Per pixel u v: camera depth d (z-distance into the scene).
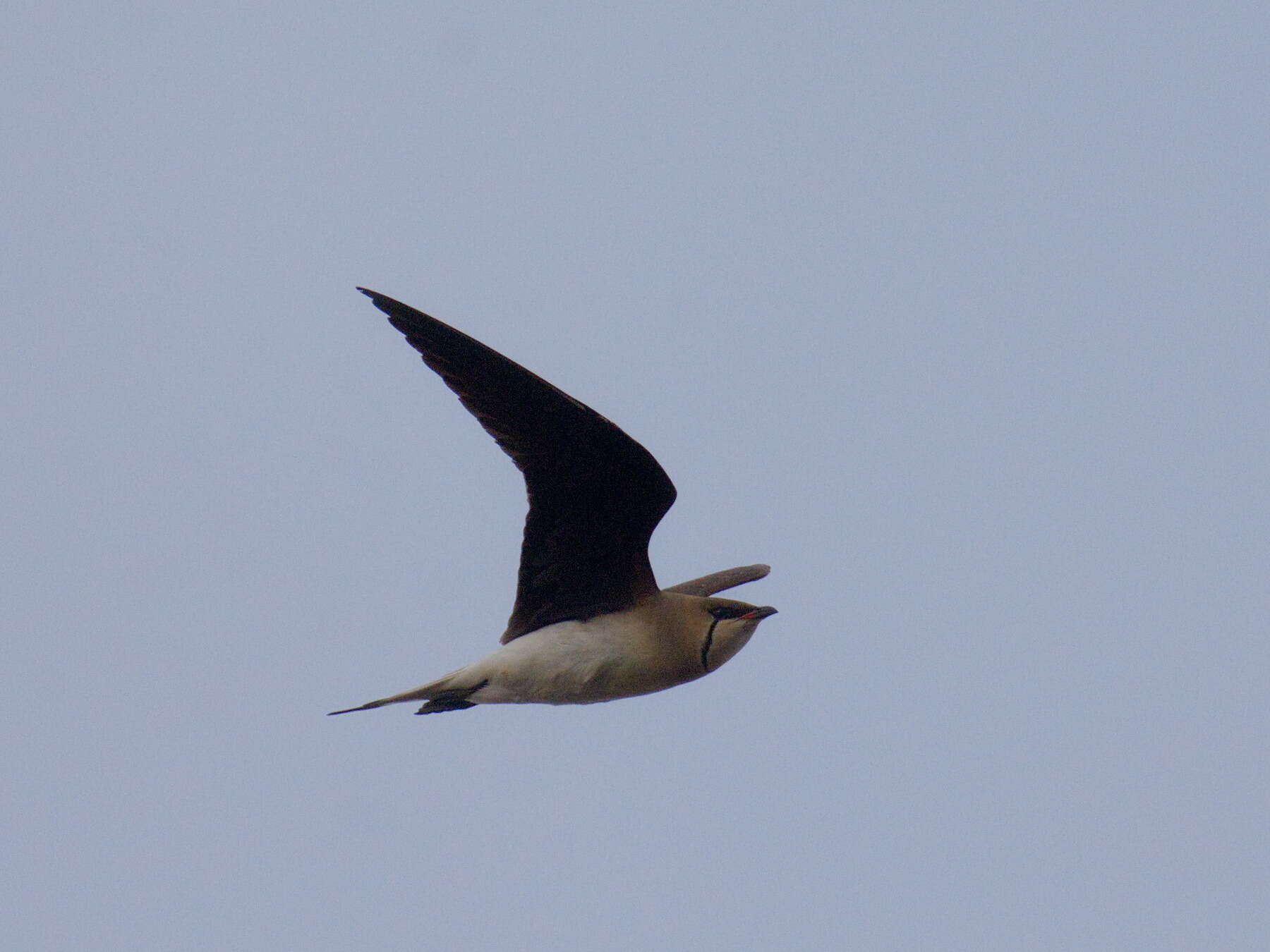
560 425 12.56
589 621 13.67
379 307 12.25
